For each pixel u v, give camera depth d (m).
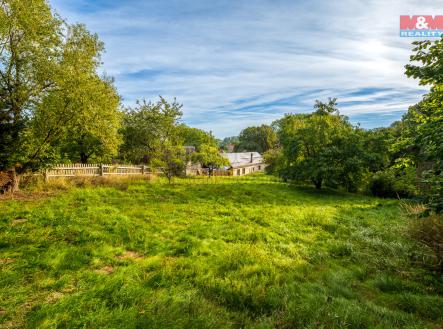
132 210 9.27
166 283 4.15
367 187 21.16
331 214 11.01
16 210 8.01
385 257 5.88
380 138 20.00
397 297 4.09
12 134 10.30
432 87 4.13
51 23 10.91
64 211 8.30
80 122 11.71
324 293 4.06
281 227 8.36
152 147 26.97
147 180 18.55
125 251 5.66
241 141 94.38
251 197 14.84
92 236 6.20
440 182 3.71
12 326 2.92
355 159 19.00
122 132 27.31
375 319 3.31
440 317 3.49
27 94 10.35
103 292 3.67
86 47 12.17
